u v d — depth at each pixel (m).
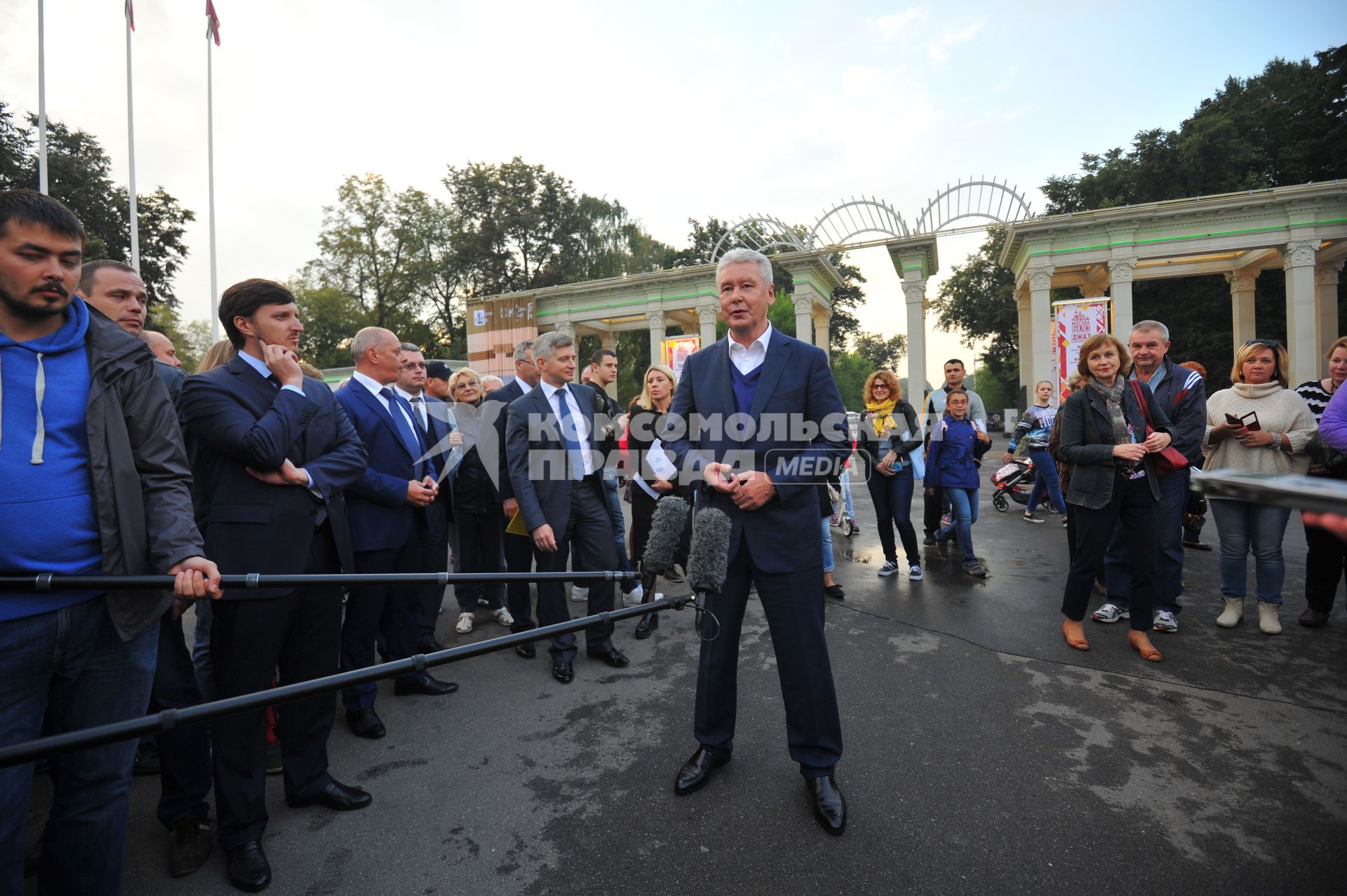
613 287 25.17
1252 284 20.72
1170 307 25.33
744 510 2.47
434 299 39.22
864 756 2.74
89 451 1.71
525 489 3.65
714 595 2.45
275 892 2.05
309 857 2.21
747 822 2.32
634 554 5.13
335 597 2.53
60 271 1.60
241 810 2.10
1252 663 3.59
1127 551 3.88
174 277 33.88
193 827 2.29
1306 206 17.09
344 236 36.50
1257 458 4.23
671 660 3.97
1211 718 2.98
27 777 1.65
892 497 5.54
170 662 2.37
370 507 3.21
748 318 2.48
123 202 31.59
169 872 2.19
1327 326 20.53
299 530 2.34
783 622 2.41
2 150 27.52
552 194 39.59
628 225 42.38
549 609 3.68
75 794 1.77
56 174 29.36
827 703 2.38
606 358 5.30
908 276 20.19
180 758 2.29
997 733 2.89
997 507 8.94
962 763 2.66
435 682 3.57
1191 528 6.29
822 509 3.88
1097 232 18.67
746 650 4.04
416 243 36.94
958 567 5.91
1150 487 3.66
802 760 2.40
